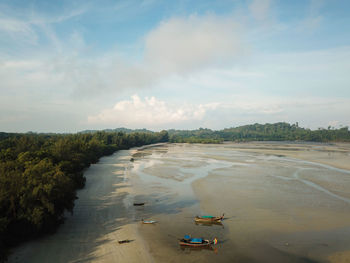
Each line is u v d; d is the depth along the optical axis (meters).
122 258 26.86
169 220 38.31
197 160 109.62
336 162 101.62
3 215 28.47
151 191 54.69
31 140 120.25
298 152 152.75
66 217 38.19
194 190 55.69
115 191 54.25
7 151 68.44
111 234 32.75
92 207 43.47
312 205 45.41
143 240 31.30
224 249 29.61
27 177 33.53
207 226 36.22
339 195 51.75
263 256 28.27
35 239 30.23
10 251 27.14
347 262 27.30
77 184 55.06
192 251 28.94
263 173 76.00
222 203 46.59
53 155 66.44
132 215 40.12
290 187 58.34
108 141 189.50
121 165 92.81
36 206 29.77
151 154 141.25
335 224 37.09
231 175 72.81
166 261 26.72
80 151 86.25
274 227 35.97
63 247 28.72
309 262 27.23
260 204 46.00
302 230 35.03
